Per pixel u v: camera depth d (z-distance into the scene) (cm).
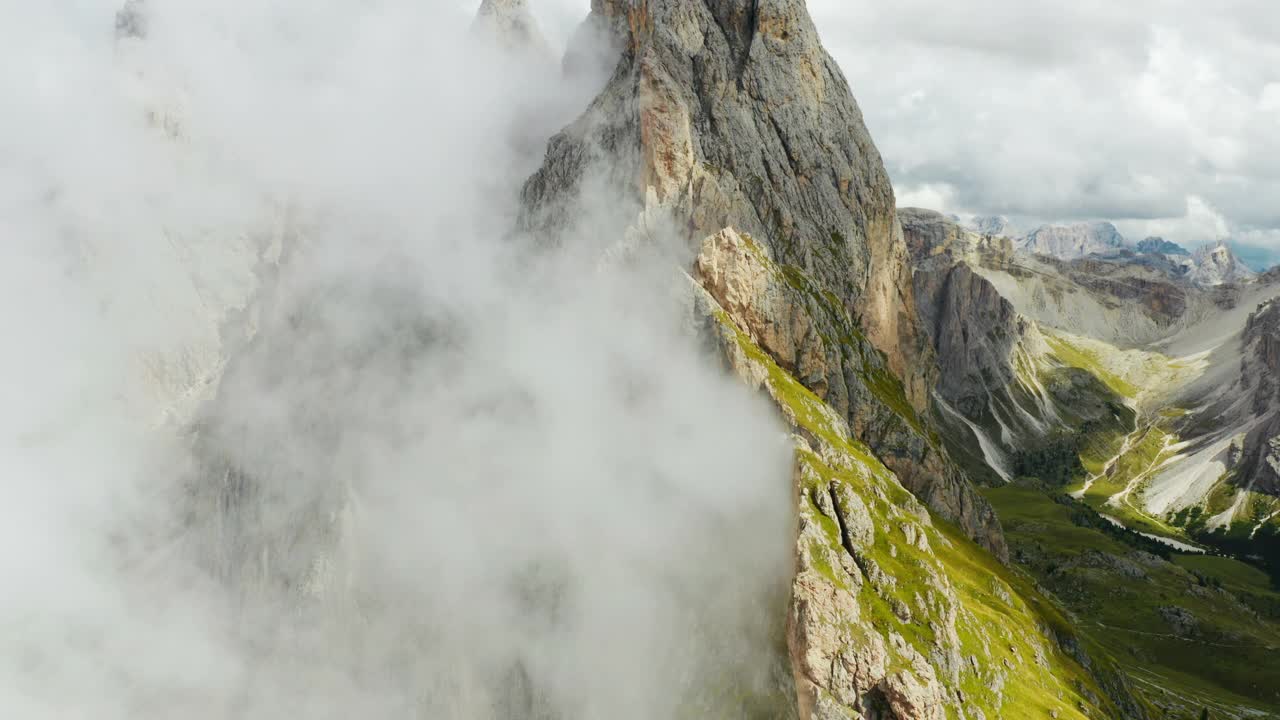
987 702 14850
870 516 16338
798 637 14138
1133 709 19862
